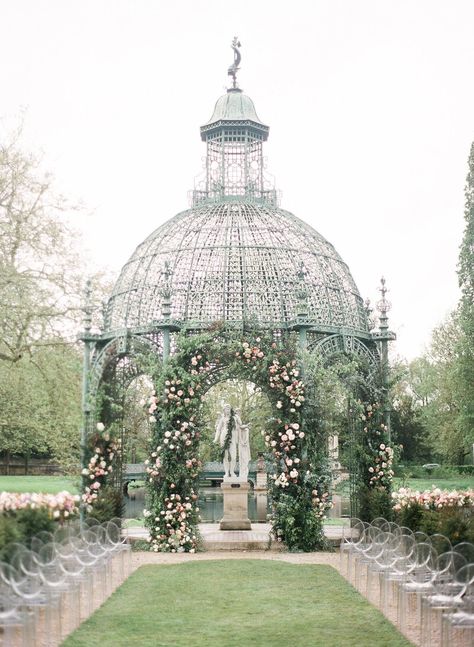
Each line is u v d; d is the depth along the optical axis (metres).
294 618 12.45
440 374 49.66
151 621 12.21
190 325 21.55
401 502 19.88
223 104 25.16
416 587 11.77
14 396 29.41
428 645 10.70
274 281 22.02
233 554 20.48
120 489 22.88
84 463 22.02
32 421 29.80
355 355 22.53
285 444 21.11
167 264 21.41
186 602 13.80
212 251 22.22
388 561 13.87
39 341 28.00
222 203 23.70
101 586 15.16
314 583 15.73
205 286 21.86
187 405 21.08
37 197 28.39
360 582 15.75
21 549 11.15
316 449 21.28
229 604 13.62
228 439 24.17
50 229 27.97
